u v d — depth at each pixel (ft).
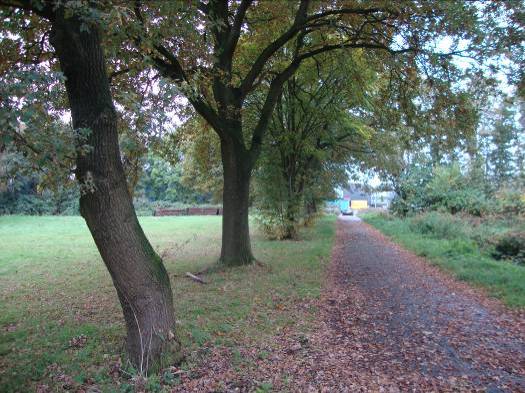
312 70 55.62
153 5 19.69
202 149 60.70
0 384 16.29
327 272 38.78
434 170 92.43
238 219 40.01
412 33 32.50
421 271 39.29
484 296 28.96
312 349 19.85
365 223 114.42
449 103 34.71
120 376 16.98
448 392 15.60
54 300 29.71
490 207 75.00
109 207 16.78
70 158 14.58
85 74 16.22
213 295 29.35
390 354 19.30
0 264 45.50
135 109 16.87
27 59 25.04
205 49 31.48
